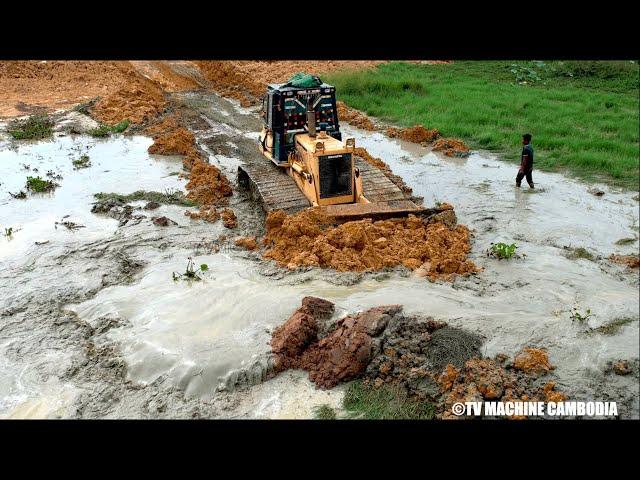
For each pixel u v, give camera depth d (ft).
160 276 31.73
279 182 40.75
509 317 26.45
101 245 36.14
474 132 59.62
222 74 89.86
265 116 45.19
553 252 34.65
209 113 69.97
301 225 34.12
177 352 24.90
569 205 42.16
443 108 68.74
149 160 53.01
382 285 29.96
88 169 50.57
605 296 28.86
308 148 36.94
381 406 22.39
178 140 55.31
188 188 45.52
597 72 90.02
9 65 82.33
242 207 42.27
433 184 46.91
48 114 66.03
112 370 24.90
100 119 64.69
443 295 28.76
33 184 45.57
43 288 31.37
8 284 31.83
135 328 27.37
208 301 28.84
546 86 83.97
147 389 23.66
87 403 23.13
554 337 24.91
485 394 22.09
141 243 36.29
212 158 53.47
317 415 22.13
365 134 61.67
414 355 24.07
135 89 71.92
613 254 34.45
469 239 36.35
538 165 50.65
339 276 30.58
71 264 33.94
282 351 24.59
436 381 22.97
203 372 23.71
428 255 32.55
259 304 28.02
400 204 37.14
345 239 32.86
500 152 54.60
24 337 27.30
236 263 33.19
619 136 57.16
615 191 44.75
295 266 31.86
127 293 30.42
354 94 76.95
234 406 22.72
